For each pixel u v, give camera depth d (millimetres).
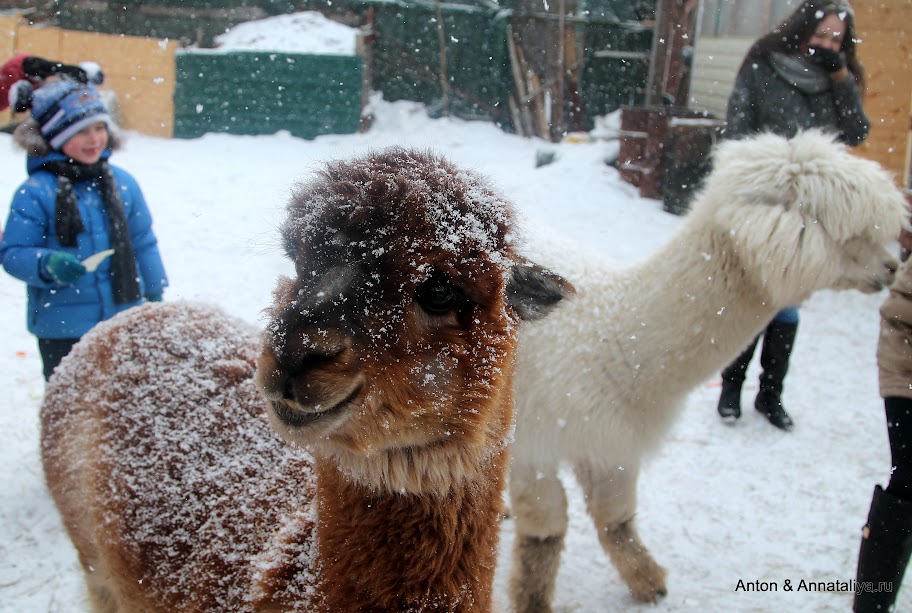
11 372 5676
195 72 14633
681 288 3566
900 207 3666
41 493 4305
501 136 16469
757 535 4426
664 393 3576
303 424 1726
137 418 2721
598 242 9359
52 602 3545
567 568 4203
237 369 2863
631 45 17047
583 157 12438
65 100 4141
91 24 15531
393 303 1758
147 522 2486
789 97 6086
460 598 2012
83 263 4043
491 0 16984
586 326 3551
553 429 3533
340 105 15258
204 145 13945
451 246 1794
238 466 2527
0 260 4117
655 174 10852
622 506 3852
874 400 6176
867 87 11008
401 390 1770
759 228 3467
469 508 1996
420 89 17047
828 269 3551
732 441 5504
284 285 2035
